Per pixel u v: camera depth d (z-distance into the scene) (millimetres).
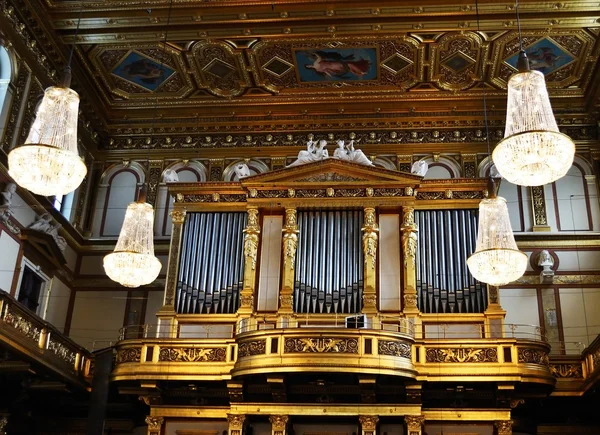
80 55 21109
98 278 22094
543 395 17172
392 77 22109
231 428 17219
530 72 11094
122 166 23641
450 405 17578
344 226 19109
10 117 18406
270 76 22234
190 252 19453
